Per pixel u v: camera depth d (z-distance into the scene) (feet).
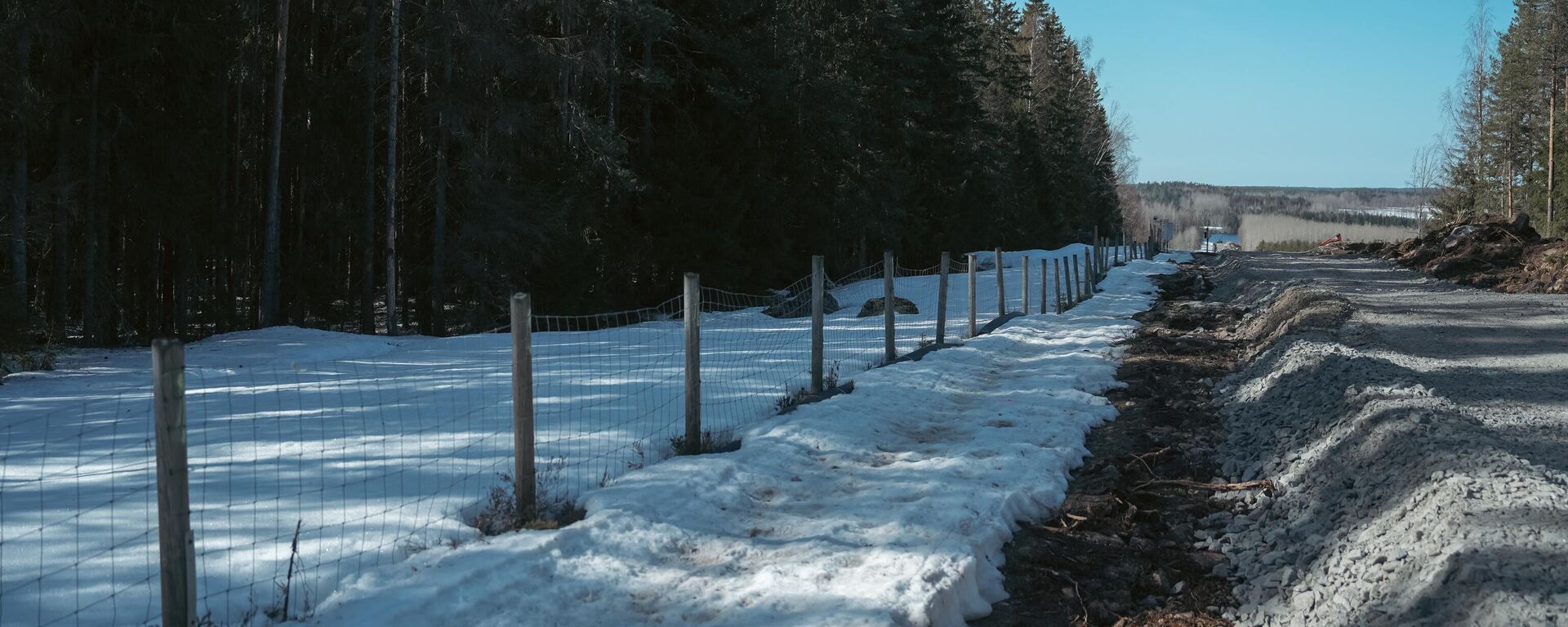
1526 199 238.07
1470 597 13.35
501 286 80.69
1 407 33.63
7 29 56.44
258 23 82.17
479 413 30.32
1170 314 69.26
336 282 96.68
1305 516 20.07
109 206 73.92
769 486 22.08
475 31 75.77
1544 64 215.10
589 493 20.49
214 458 23.45
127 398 36.01
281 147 90.02
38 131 61.31
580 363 43.68
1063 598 16.99
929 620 14.66
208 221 78.48
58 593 14.43
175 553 12.38
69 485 20.93
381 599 14.37
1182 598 17.19
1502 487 17.25
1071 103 274.57
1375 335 45.34
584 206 84.58
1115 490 23.08
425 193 90.22
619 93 97.04
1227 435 29.71
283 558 16.16
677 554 17.52
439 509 19.17
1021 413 31.53
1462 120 254.47
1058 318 64.85
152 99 72.18
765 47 107.14
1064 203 257.34
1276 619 15.88
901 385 35.09
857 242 140.77
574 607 15.05
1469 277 82.38
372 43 78.54
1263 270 101.04
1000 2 242.99
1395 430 22.02
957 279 115.24
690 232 95.71
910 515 19.27
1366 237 458.50
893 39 140.05
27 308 53.47
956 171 161.38
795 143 113.80
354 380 39.78
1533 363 36.83
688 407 25.27
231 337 58.29
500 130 78.43
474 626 14.07
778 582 15.69
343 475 21.75
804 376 38.47
